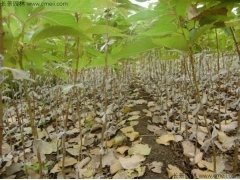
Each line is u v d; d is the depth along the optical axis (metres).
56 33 0.62
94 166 1.23
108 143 1.49
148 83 2.81
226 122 1.64
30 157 1.40
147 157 1.27
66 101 1.97
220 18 0.68
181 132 1.47
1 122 0.47
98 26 0.76
